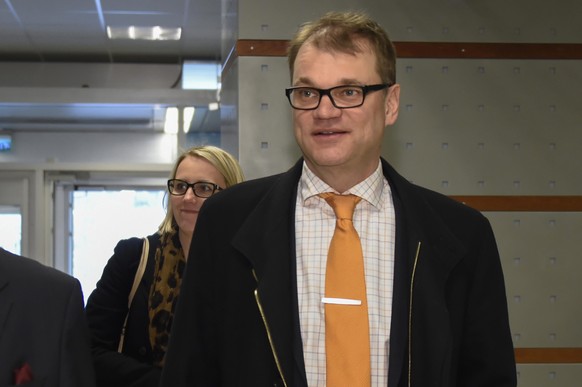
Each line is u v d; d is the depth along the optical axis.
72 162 5.75
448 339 1.34
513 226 2.77
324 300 1.35
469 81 2.79
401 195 1.46
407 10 2.79
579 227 2.78
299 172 1.50
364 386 1.31
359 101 1.36
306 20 2.71
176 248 2.08
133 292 2.07
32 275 1.48
